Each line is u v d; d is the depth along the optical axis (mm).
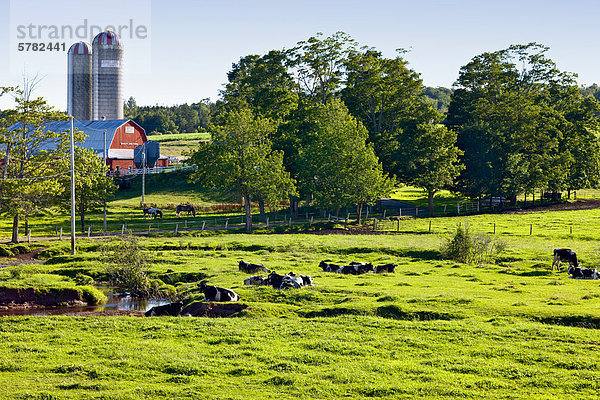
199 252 47938
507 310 24359
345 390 16031
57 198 62188
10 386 16391
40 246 54750
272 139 81312
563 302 25969
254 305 26609
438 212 85500
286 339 20938
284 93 83688
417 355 18953
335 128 74375
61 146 63344
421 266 39906
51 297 32875
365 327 22172
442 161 79000
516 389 16047
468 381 16547
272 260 42906
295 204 78688
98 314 29453
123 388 16297
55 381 16891
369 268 37469
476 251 43750
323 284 32125
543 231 61156
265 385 16469
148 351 19562
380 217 79188
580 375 16906
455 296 26875
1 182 56469
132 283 35031
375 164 71312
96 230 67188
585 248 47688
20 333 22172
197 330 22266
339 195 70500
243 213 85375
